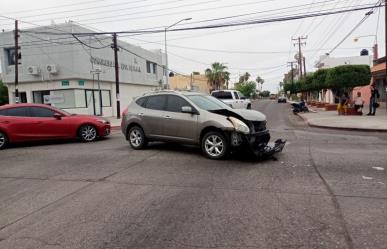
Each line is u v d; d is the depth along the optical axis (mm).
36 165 8719
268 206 5113
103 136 13656
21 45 28344
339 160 8195
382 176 6621
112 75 32969
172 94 9820
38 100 28938
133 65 37500
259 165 7887
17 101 23359
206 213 4910
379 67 31625
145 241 4086
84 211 5141
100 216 4918
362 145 10594
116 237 4219
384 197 5383
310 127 17781
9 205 5566
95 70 28734
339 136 13305
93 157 9516
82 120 13109
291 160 8328
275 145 9016
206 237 4133
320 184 6176
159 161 8656
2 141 11906
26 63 28406
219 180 6664
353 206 5016
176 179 6836
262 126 8672
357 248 3752
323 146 10508
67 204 5492
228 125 8328
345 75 22844
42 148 11703
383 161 7957
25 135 12125
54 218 4906
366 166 7480
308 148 10125
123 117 10820
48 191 6277
